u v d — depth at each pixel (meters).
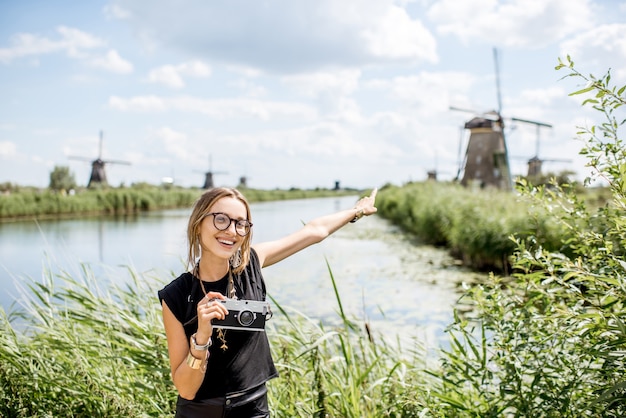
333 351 3.93
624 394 1.91
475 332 4.20
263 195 79.81
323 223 2.38
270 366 1.97
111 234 22.25
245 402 1.83
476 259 13.40
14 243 18.11
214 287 1.88
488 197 17.50
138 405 2.80
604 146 2.26
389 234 23.59
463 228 14.20
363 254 16.19
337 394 2.78
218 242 1.84
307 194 106.75
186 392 1.75
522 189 2.65
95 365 3.16
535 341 2.36
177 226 27.52
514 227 11.82
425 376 3.43
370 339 3.58
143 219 34.50
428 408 2.51
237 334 1.84
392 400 2.73
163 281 4.15
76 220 32.75
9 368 2.94
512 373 2.36
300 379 3.19
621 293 2.03
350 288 10.26
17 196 35.41
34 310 3.58
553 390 2.32
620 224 2.15
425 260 14.62
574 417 2.21
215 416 1.81
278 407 2.77
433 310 8.06
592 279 2.10
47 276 3.79
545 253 2.37
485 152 35.19
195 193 58.12
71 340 3.20
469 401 2.76
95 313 3.52
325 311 8.05
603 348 2.08
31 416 2.69
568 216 2.54
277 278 11.53
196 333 1.68
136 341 3.04
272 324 3.76
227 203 1.84
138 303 3.78
